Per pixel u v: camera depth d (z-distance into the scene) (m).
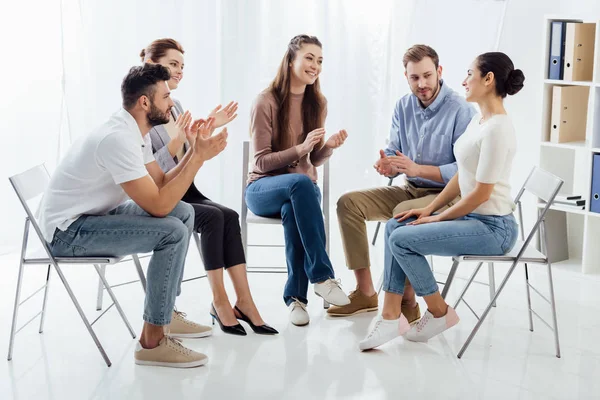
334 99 5.46
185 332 3.50
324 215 4.08
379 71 5.42
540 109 4.65
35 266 4.64
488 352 3.37
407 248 3.29
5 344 3.45
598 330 3.65
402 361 3.26
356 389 2.99
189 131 3.47
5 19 4.91
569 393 2.97
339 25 5.36
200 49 5.25
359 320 3.75
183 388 3.00
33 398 2.91
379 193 3.83
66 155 3.22
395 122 4.01
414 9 5.26
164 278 3.14
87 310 3.89
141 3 5.08
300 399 2.90
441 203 3.53
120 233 3.10
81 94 5.00
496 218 3.33
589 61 4.55
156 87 3.10
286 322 3.72
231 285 4.27
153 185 3.08
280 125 3.88
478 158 3.30
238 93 5.31
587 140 4.67
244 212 4.03
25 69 4.97
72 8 4.91
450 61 5.32
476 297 4.11
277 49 5.35
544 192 3.32
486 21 5.20
